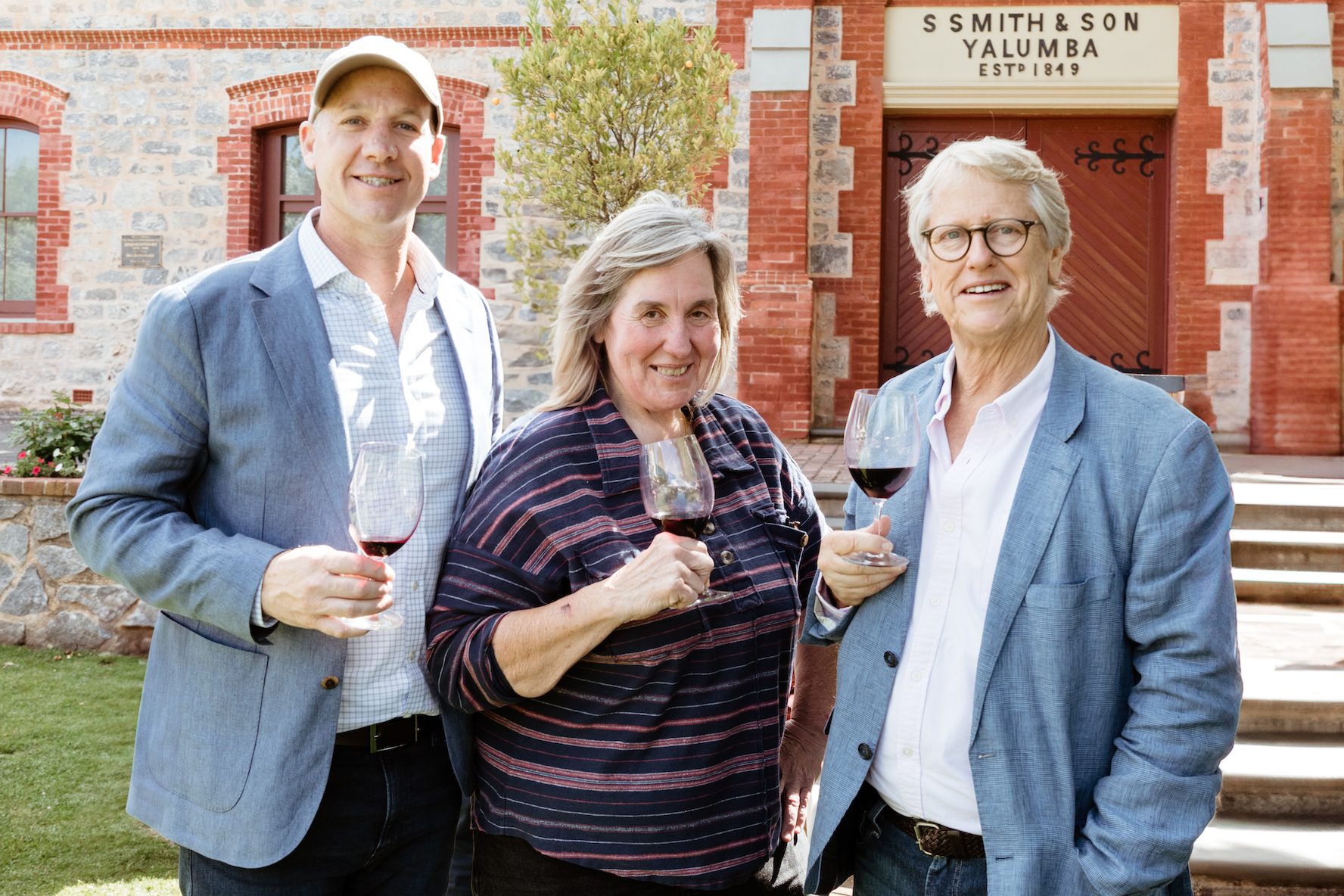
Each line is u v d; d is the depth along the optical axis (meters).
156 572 1.96
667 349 2.10
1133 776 1.77
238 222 10.02
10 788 4.14
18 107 10.19
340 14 9.83
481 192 9.72
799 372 9.23
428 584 2.22
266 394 2.06
